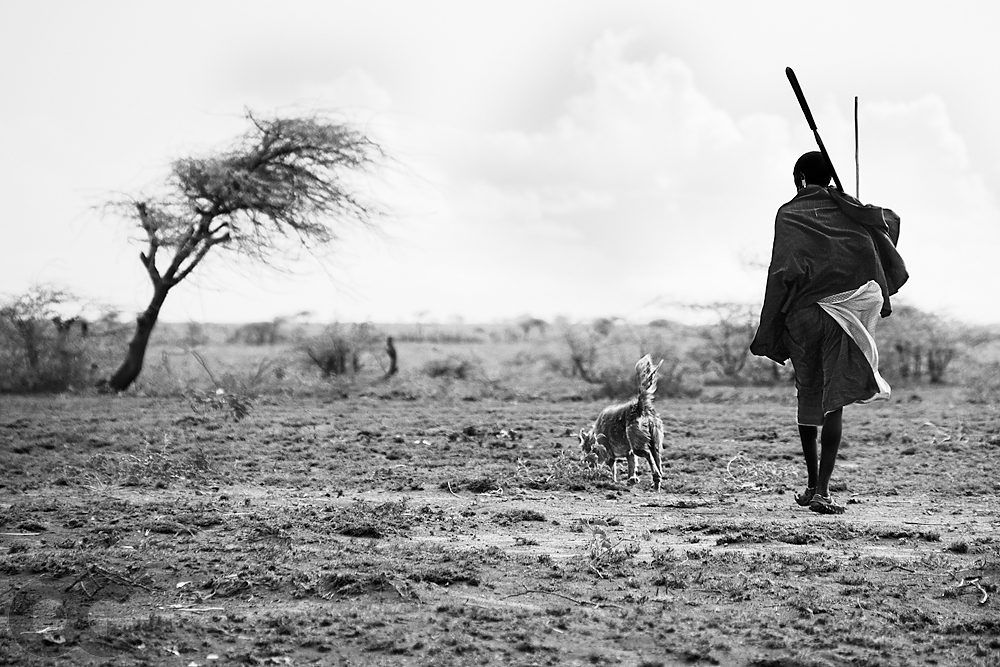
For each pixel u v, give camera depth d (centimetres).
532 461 1554
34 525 1012
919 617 773
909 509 1202
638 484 1384
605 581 859
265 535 984
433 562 901
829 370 1013
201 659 700
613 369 3241
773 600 811
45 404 2347
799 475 1459
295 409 2267
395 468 1497
